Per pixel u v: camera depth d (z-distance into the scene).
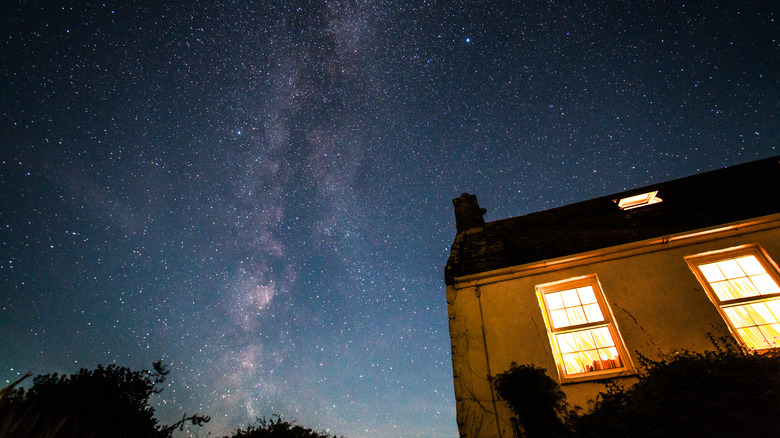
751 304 5.72
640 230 7.07
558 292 6.85
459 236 9.60
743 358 4.14
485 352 6.24
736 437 3.65
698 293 5.87
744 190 7.56
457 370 6.16
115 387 7.75
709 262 6.30
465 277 7.27
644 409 4.26
